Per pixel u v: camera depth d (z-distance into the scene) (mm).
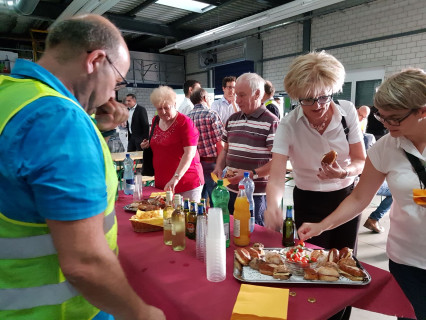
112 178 747
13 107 576
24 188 575
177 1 6676
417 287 1174
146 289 1076
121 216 1765
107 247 619
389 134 1189
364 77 6387
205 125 3168
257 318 821
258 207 2094
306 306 897
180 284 1032
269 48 8320
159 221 1510
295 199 1781
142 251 1299
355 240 1653
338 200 1640
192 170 2363
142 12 7508
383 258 2760
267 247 1301
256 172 1968
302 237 1264
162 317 700
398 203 1185
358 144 1589
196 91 3295
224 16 7918
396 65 5828
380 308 1023
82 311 733
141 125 5801
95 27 655
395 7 5727
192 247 1339
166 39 9828
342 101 1576
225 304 915
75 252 569
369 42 6191
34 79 638
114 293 613
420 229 1127
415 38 5516
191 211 1441
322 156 1576
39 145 550
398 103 973
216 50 9805
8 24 8102
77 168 568
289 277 1025
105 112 1027
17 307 655
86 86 682
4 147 560
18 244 627
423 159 1081
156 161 2377
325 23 6898
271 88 3539
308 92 1329
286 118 1611
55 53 660
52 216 554
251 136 2074
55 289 675
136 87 10469
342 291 971
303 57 1366
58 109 578
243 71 8984
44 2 6500
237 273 1068
